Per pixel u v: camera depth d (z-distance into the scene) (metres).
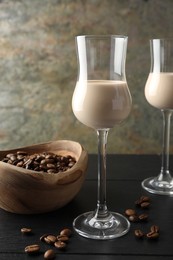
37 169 0.56
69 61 1.18
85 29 1.16
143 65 1.16
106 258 0.45
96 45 0.49
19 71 1.19
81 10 1.15
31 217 0.53
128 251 0.46
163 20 1.13
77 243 0.48
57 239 0.48
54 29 1.16
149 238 0.48
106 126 0.51
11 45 1.18
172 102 0.62
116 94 0.50
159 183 0.63
